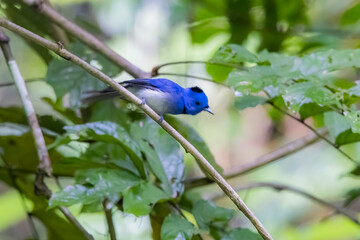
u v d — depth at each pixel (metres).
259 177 17.28
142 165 7.32
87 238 8.02
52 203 6.64
